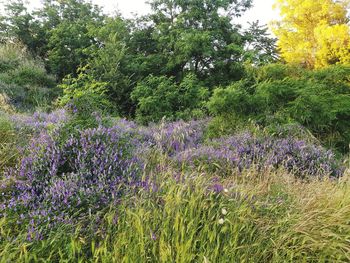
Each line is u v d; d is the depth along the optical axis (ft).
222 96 21.26
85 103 13.89
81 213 7.57
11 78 36.29
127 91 35.70
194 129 21.38
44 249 6.33
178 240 6.81
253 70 24.59
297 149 14.48
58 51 42.39
